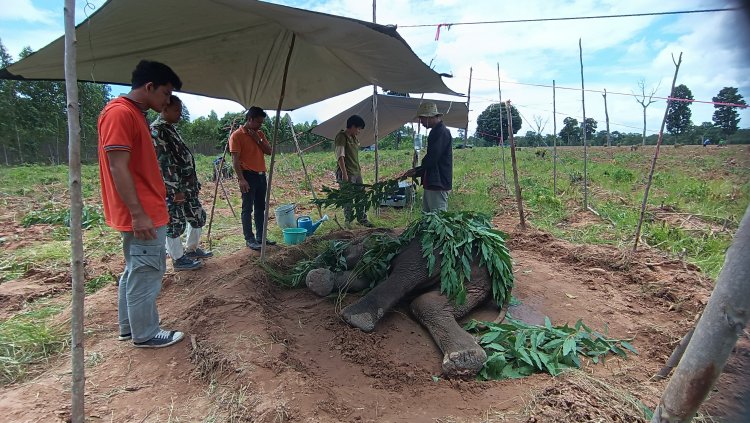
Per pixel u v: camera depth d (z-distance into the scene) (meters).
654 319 3.78
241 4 2.86
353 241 5.08
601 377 2.85
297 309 3.99
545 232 6.56
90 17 2.78
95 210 9.06
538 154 24.41
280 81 5.69
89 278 4.95
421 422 2.43
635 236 5.92
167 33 3.41
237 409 2.41
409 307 3.94
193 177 4.80
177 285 4.45
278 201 10.96
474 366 2.94
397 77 5.07
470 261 3.96
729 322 1.20
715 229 6.32
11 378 2.84
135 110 2.85
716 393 2.55
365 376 2.96
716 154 21.83
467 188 11.77
